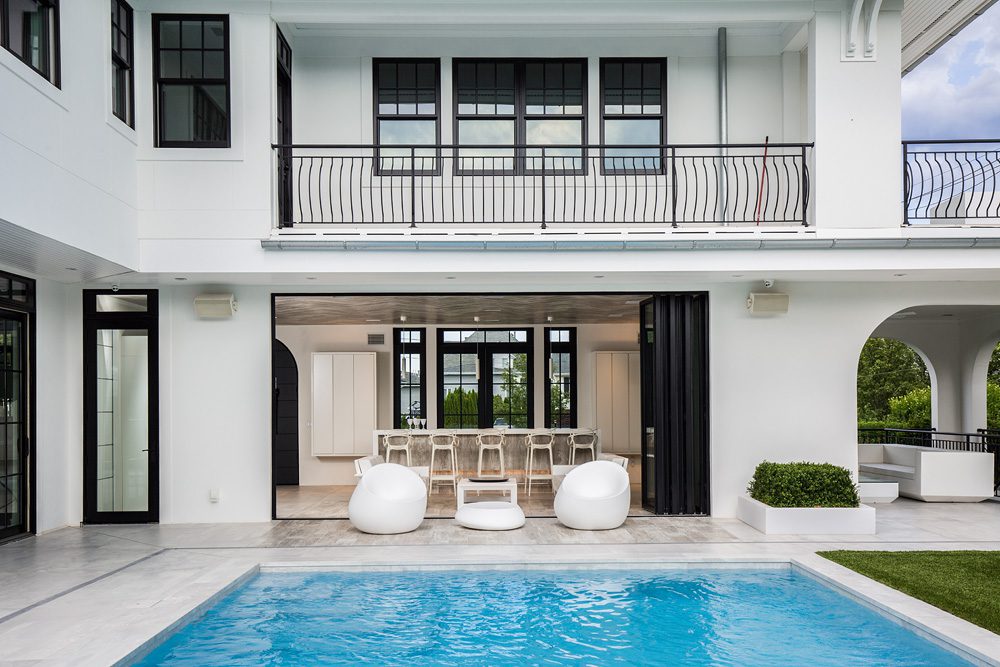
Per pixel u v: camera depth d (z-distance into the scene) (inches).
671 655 180.4
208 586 226.4
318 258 300.0
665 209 325.7
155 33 300.7
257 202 299.4
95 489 332.8
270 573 257.0
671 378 347.3
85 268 287.1
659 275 317.1
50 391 318.7
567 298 373.7
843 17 307.9
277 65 328.5
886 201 305.9
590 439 452.4
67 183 239.0
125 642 176.2
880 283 346.6
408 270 300.8
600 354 519.8
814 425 344.5
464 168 357.1
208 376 336.8
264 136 300.5
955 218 317.4
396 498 311.7
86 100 253.6
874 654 177.8
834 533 302.0
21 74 211.8
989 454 382.6
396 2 305.3
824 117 307.1
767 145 308.2
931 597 205.5
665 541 290.7
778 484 311.4
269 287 340.5
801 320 346.0
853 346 346.3
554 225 354.9
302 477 491.8
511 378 523.2
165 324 336.2
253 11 302.0
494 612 213.8
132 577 237.5
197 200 298.2
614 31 357.4
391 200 316.8
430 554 270.4
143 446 336.8
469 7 306.5
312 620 206.5
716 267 303.7
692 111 360.2
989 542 284.5
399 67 359.9
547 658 179.3
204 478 335.3
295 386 498.0
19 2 218.1
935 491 381.4
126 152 286.4
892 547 275.7
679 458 347.9
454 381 520.4
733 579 246.2
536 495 430.9
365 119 355.9
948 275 321.1
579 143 359.6
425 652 183.5
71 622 191.3
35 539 298.8
